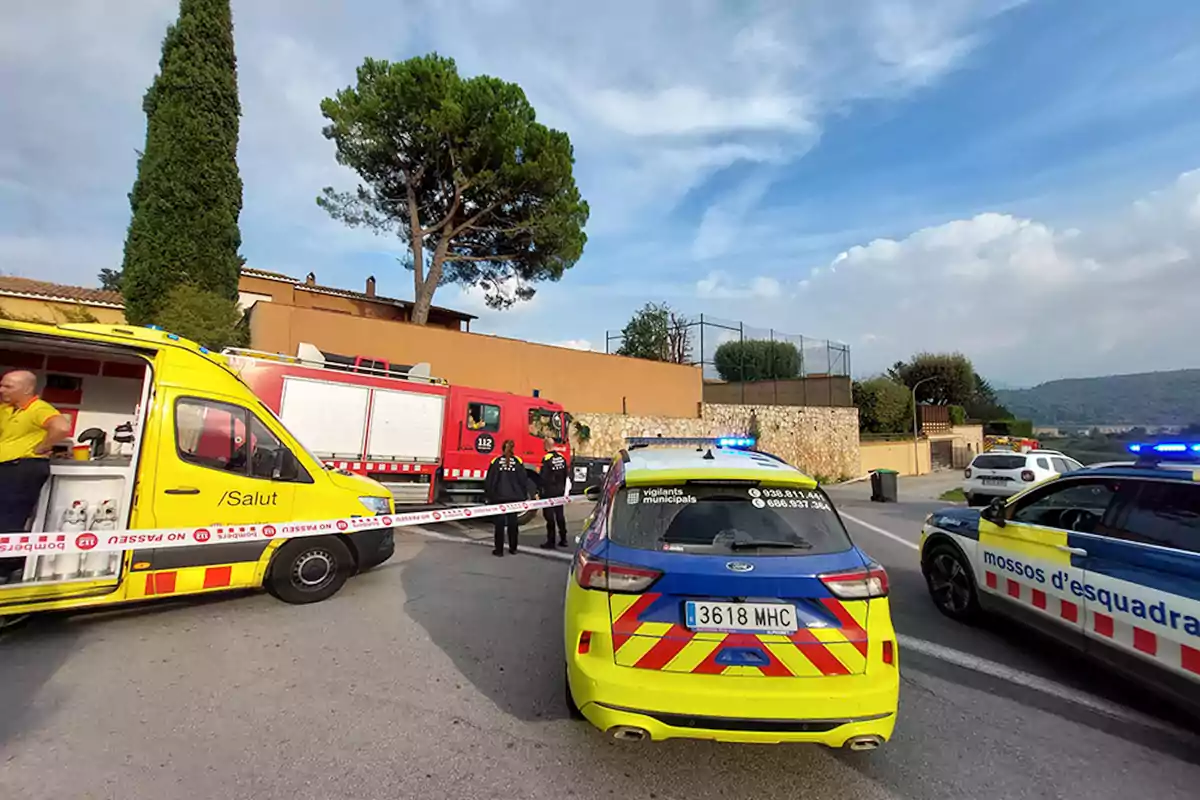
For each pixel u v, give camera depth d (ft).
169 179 42.06
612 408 69.41
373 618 17.43
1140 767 10.57
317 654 14.65
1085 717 12.41
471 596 20.10
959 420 154.61
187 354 17.12
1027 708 12.78
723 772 10.09
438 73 60.08
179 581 16.24
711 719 8.87
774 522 10.57
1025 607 15.37
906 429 133.90
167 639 15.31
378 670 13.84
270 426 18.08
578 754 10.50
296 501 18.12
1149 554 12.25
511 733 11.16
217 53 44.27
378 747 10.55
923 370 172.65
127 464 16.74
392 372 35.83
